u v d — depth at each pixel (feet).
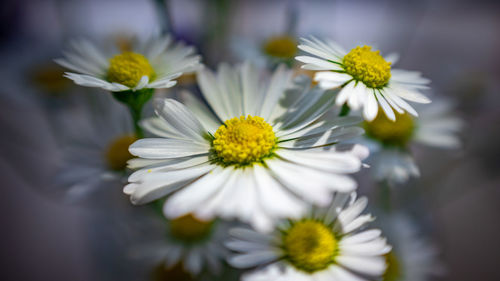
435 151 0.46
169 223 0.32
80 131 0.35
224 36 0.39
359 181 0.41
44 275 0.51
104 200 0.37
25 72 0.47
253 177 0.21
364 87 0.22
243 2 0.55
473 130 0.49
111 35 0.41
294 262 0.22
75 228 0.56
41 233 0.55
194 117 0.22
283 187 0.20
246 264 0.22
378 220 0.35
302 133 0.22
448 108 0.37
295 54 0.36
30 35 0.54
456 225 0.54
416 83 0.23
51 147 0.48
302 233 0.22
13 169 0.59
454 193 0.46
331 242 0.22
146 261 0.34
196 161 0.22
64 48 0.40
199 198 0.19
